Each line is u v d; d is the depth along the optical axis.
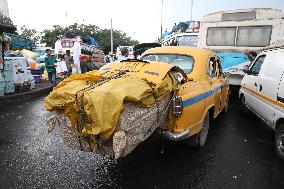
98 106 2.91
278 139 4.87
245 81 7.50
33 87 11.91
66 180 3.93
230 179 4.05
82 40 24.08
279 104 4.86
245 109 7.87
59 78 17.27
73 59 16.12
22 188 3.68
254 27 10.39
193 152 5.04
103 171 4.24
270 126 5.36
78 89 3.19
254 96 6.44
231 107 9.25
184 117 3.99
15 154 4.82
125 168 4.35
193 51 5.48
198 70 5.14
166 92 3.71
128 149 3.08
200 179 4.03
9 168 4.25
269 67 5.73
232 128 6.73
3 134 5.96
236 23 10.62
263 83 5.81
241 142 5.70
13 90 10.02
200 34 11.37
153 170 4.29
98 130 2.91
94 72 4.05
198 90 4.41
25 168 4.27
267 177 4.16
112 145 3.14
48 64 13.30
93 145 3.17
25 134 5.98
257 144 5.61
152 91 3.43
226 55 10.30
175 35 14.76
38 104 9.55
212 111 5.62
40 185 3.77
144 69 4.03
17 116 7.67
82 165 4.43
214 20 11.00
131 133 3.06
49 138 5.71
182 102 3.86
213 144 5.52
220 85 5.95
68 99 3.11
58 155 4.80
